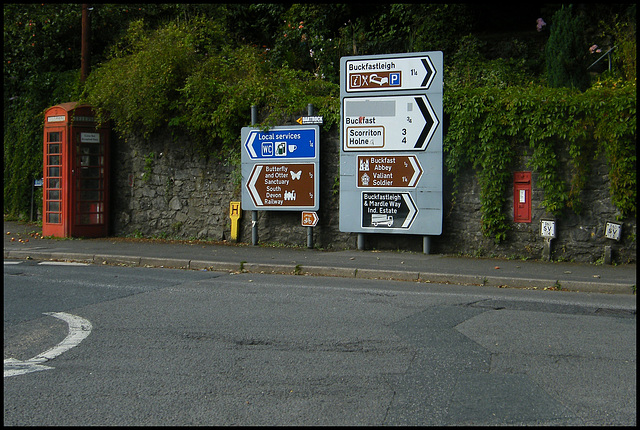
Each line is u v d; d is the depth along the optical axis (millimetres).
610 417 4355
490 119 12125
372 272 10625
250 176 13914
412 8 18375
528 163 12148
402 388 4918
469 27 18094
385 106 12648
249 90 14008
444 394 4785
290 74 14711
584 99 11648
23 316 7352
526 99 11914
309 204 13539
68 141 14914
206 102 14172
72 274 10547
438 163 12383
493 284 9969
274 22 21156
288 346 6070
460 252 12703
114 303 8078
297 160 13570
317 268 10906
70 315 7375
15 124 19203
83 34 16859
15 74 19578
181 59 14570
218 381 5082
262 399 4688
